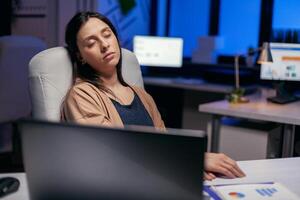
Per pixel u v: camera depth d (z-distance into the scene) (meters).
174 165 0.78
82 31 1.54
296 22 3.68
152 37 3.89
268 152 2.51
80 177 0.80
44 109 1.54
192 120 4.00
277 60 2.83
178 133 0.77
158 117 1.77
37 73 1.55
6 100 2.73
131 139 0.77
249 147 2.56
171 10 4.38
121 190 0.80
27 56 2.78
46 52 1.58
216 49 3.93
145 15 4.29
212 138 2.67
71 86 1.59
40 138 0.79
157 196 0.80
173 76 4.13
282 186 1.21
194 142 0.77
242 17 3.95
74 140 0.78
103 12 3.67
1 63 2.62
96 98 1.50
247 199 1.11
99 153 0.78
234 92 2.79
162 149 0.77
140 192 0.80
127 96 1.66
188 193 0.79
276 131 2.59
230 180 1.26
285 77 2.85
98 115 1.43
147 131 0.77
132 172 0.79
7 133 2.98
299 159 1.51
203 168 0.77
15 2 3.92
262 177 1.31
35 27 3.82
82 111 1.43
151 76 4.06
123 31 3.99
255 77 3.68
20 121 0.78
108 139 0.77
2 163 2.83
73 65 1.62
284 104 2.71
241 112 2.44
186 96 4.01
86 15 1.56
